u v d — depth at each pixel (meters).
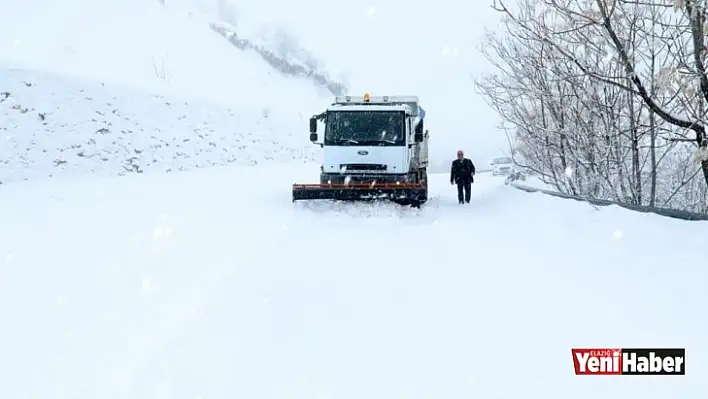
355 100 16.97
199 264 8.73
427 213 14.18
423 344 5.61
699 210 15.91
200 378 4.98
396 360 5.25
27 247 9.88
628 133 14.15
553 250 9.34
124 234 11.06
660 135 12.30
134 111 28.97
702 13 9.08
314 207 15.03
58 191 17.05
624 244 9.37
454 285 7.52
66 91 26.38
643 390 4.61
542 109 15.86
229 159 31.48
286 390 4.72
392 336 5.82
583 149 15.20
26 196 15.77
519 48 15.52
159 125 29.55
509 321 6.18
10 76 24.95
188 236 10.90
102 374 5.16
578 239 10.02
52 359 5.52
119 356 5.53
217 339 5.79
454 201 18.06
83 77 29.14
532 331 5.89
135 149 25.67
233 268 8.43
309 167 35.34
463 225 12.32
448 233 11.34
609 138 14.27
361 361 5.25
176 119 31.77
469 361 5.21
